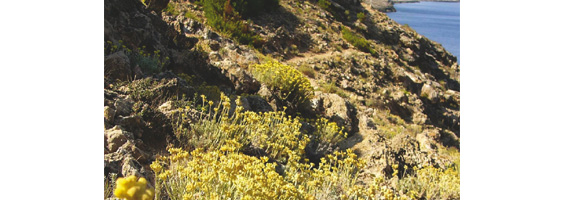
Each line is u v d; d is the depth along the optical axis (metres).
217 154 3.22
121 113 4.22
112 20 6.77
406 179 5.47
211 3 15.85
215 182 2.97
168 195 3.25
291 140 5.01
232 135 4.49
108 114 3.94
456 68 26.16
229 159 3.10
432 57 25.80
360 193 3.76
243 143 4.33
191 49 9.04
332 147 6.75
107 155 3.49
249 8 18.22
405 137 7.01
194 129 4.44
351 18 26.81
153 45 7.20
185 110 4.77
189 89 5.61
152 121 4.34
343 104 9.21
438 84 21.08
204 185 2.81
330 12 25.31
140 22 7.36
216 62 8.46
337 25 23.42
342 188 4.03
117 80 5.12
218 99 6.20
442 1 22.86
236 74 7.95
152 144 4.19
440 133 12.65
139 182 1.42
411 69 22.61
